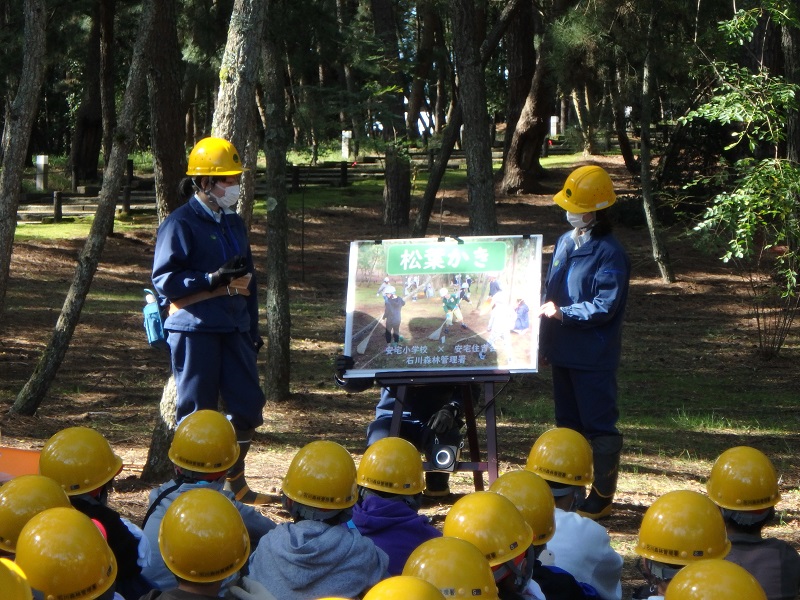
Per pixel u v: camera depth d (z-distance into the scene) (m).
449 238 7.09
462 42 12.55
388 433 7.21
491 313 6.98
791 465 10.03
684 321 20.62
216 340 6.55
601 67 22.91
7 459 5.38
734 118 11.75
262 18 7.69
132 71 9.93
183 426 4.89
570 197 6.92
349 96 18.33
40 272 22.69
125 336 16.91
